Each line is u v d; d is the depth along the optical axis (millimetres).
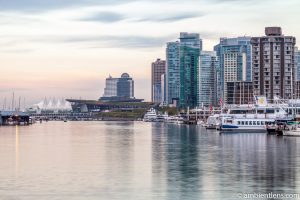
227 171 110562
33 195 87000
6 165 123312
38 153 153875
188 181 98688
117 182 98250
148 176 104750
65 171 112562
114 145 184875
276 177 102250
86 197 85812
